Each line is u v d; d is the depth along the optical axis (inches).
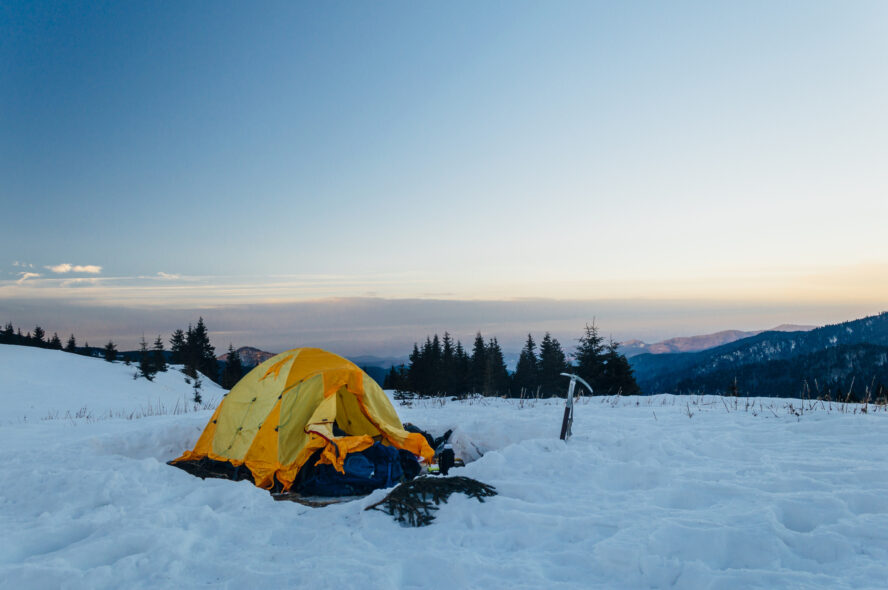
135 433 373.7
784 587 123.4
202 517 188.1
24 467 255.9
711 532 151.3
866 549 142.2
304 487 273.1
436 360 2055.9
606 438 287.7
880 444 258.5
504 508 186.1
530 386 1973.4
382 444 300.7
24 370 1243.8
